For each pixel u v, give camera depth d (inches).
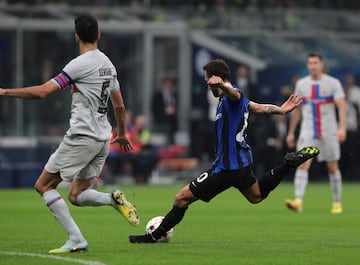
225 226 1847.9
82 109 1300.4
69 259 1250.0
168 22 4308.6
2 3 4220.0
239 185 1382.9
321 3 4761.3
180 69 4244.6
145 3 4490.7
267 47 4335.6
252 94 3821.4
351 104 3863.2
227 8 4446.4
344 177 3951.8
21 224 1897.1
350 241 1552.7
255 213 2220.7
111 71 1328.7
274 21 4441.4
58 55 4119.1
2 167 3673.7
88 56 1302.9
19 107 4033.0
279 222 1951.3
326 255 1336.1
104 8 4308.6
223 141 1370.6
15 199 2817.4
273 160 3784.5
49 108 4069.9
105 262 1225.4
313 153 1391.5
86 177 1346.0
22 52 4062.5
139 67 4220.0
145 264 1214.3
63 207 1312.7
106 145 1328.7
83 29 1309.1
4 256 1293.1
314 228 1809.8
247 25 4387.3
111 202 1332.4
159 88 4170.8
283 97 4084.6
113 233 1699.1
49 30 4104.3
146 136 3727.9
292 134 2345.0
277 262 1250.0
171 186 3612.2
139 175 3735.2
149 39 4229.8
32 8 4126.5
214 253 1347.2
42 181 1315.2
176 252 1352.1
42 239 1578.5
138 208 2373.3
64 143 1302.9
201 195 1391.5
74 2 4313.5
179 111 4168.3
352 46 4416.8
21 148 3969.0
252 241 1546.5
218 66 1381.6
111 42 4192.9
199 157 3954.2
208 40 4296.3
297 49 4367.6
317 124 2265.0
